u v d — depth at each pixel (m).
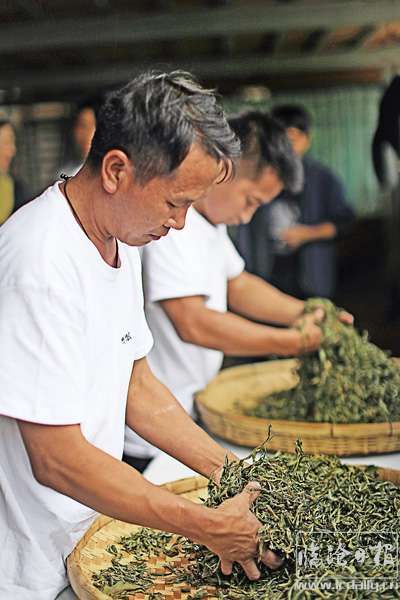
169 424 2.02
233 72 6.61
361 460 2.41
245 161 2.69
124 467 1.62
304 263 5.68
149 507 1.59
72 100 7.22
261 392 3.04
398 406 2.67
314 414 2.67
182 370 2.84
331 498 1.80
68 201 1.69
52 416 1.59
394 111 4.40
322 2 4.68
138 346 2.00
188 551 1.84
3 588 1.78
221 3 4.73
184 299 2.68
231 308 3.24
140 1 4.73
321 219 5.61
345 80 8.40
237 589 1.69
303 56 6.43
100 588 1.68
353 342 2.77
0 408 1.58
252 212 2.81
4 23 4.77
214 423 2.61
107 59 6.39
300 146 5.36
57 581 1.79
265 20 4.69
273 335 2.71
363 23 4.70
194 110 1.52
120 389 1.86
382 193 8.98
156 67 1.65
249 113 2.73
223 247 2.99
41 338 1.58
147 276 2.70
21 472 1.71
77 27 4.75
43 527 1.75
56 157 7.63
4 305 1.58
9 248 1.62
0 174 5.46
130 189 1.58
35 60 6.18
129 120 1.52
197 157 1.53
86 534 1.84
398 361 2.99
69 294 1.62
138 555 1.83
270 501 1.74
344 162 8.73
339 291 9.24
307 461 1.96
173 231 2.67
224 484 1.80
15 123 7.56
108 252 1.75
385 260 9.38
